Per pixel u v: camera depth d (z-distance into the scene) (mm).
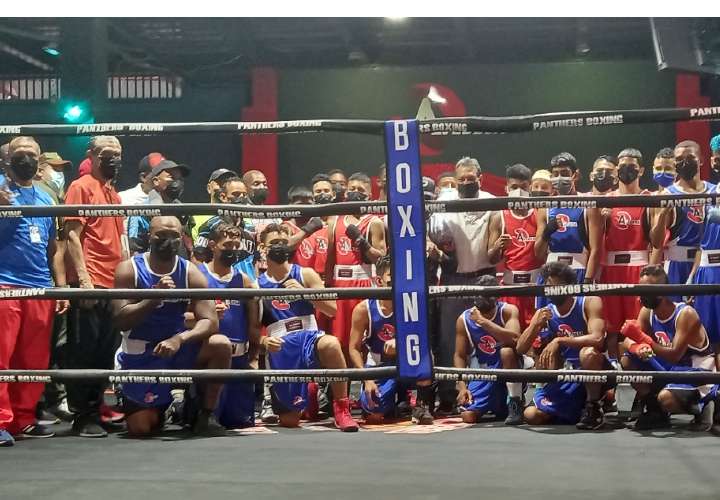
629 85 10586
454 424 4168
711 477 2689
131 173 11555
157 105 11672
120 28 9578
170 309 3824
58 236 4160
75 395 3830
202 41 10430
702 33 7520
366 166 11047
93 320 4035
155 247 3734
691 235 4703
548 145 10648
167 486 2611
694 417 3926
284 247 4312
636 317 4766
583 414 3945
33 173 3801
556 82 10750
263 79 11148
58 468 2936
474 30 10109
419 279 3242
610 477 2695
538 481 2639
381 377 3270
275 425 4203
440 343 4711
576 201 3205
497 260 4691
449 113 10961
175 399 4559
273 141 11156
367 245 4668
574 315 4180
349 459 3068
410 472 2801
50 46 9938
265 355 4609
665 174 5074
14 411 3738
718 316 4422
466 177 4516
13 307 3646
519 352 4117
